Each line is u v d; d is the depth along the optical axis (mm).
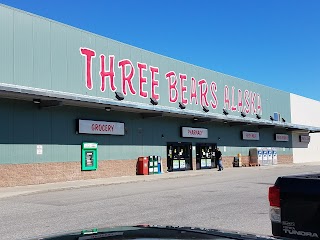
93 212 11359
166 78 29328
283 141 46281
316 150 54844
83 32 23016
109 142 24438
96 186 19656
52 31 21203
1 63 18672
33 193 16688
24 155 19531
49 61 20906
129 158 25812
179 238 2463
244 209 11477
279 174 26469
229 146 36469
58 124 21391
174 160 29812
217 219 9922
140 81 26875
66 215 10930
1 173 18453
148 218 10195
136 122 26609
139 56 26969
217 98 35219
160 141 28516
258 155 39344
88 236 2572
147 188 18078
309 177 5207
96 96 23500
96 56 23703
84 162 22547
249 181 20938
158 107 26172
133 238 2463
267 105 43688
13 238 8219
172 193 15781
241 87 39062
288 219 5066
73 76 22188
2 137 18641
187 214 10727
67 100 19953
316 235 4801
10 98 19000
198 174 26953
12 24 19281
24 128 19641
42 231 8867
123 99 25234
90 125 23016
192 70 32281
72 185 19172
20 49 19531
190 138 31547
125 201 13586
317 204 4809
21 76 19469
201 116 29703
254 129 40562
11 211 11914
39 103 20266
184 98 31094
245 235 2637
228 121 34656
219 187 17938
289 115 48312
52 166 20859
